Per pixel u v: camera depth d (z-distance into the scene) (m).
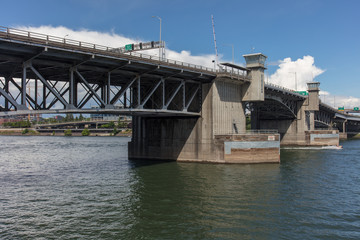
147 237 21.75
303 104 98.19
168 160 59.00
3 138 178.75
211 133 54.66
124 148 94.81
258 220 25.12
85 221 24.83
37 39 29.31
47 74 38.28
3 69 34.00
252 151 54.38
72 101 34.25
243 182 38.75
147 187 36.09
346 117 154.75
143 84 53.97
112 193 33.44
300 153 74.50
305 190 34.88
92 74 41.22
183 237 21.78
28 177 43.47
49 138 178.75
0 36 26.81
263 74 62.41
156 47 64.69
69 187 36.59
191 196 32.00
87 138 178.00
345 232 22.81
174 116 58.22
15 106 29.27
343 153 74.31
